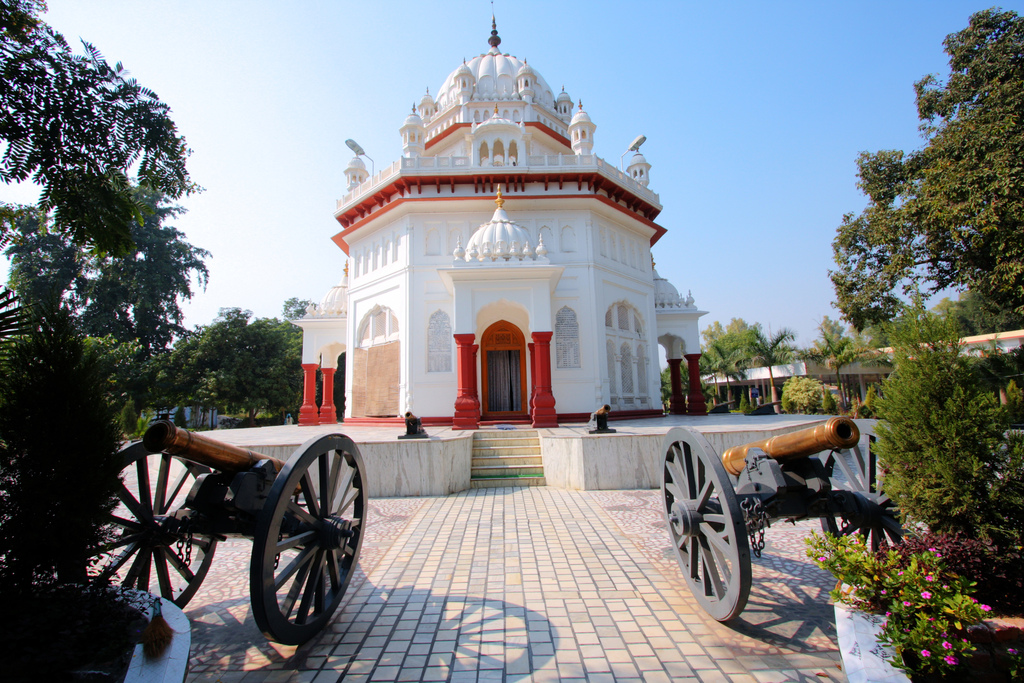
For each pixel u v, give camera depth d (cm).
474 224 1642
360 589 479
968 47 1727
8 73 438
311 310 2102
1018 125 1471
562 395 1544
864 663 289
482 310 1416
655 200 1972
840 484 905
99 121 491
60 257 2991
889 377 429
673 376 2158
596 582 485
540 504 820
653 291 1975
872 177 1939
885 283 1841
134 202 540
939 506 379
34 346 355
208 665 350
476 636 385
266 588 312
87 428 354
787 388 3022
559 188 1667
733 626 391
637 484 930
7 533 324
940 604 299
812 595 447
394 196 1717
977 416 370
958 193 1520
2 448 336
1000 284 1536
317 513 389
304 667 346
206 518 372
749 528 381
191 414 3959
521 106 2014
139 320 3438
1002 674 289
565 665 341
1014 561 339
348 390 1861
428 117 2209
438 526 698
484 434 1170
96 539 358
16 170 465
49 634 295
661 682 318
